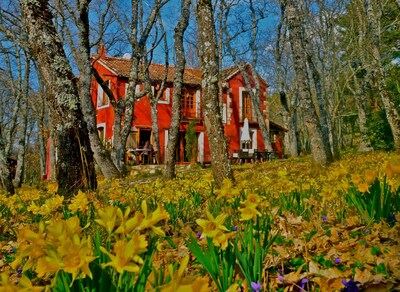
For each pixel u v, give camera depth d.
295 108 29.17
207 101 6.75
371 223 2.87
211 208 3.77
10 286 0.92
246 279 1.70
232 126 30.09
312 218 3.43
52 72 6.23
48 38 6.31
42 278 1.39
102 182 10.04
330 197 3.51
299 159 19.06
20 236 1.30
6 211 5.00
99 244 1.31
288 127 28.05
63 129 6.12
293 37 11.76
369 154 16.44
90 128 12.63
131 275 1.17
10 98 29.61
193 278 0.84
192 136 25.77
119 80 26.20
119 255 0.99
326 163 10.52
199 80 29.55
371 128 19.50
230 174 6.49
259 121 25.66
